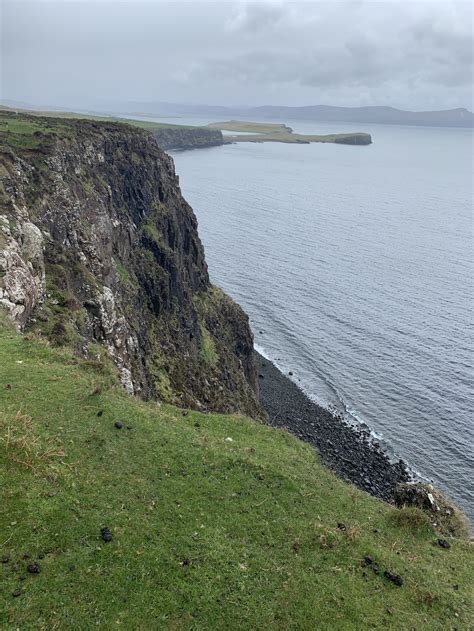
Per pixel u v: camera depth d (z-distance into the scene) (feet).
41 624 35.06
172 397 136.77
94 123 211.00
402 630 41.63
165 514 47.73
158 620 37.81
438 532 58.18
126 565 41.14
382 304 306.35
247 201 588.50
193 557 43.75
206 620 38.81
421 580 47.93
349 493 60.54
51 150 142.92
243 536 47.75
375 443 186.29
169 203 236.22
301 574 44.91
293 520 51.83
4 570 37.96
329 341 263.29
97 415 59.72
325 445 183.52
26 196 115.65
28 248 98.22
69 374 67.51
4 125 163.22
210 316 231.71
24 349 71.67
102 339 109.70
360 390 220.84
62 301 98.58
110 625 36.45
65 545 41.22
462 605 46.06
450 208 601.21
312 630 40.06
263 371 238.07
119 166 200.85
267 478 57.82
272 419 199.11
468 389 217.77
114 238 165.89
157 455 56.29
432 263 385.50
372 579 46.42
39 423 55.01
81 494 46.68
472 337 262.67
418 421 199.52
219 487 53.83
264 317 290.97
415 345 255.50
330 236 454.81
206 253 393.91
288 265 373.40
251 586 42.50
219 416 76.07
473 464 176.96
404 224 510.58
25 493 44.42
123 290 154.51
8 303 79.10
